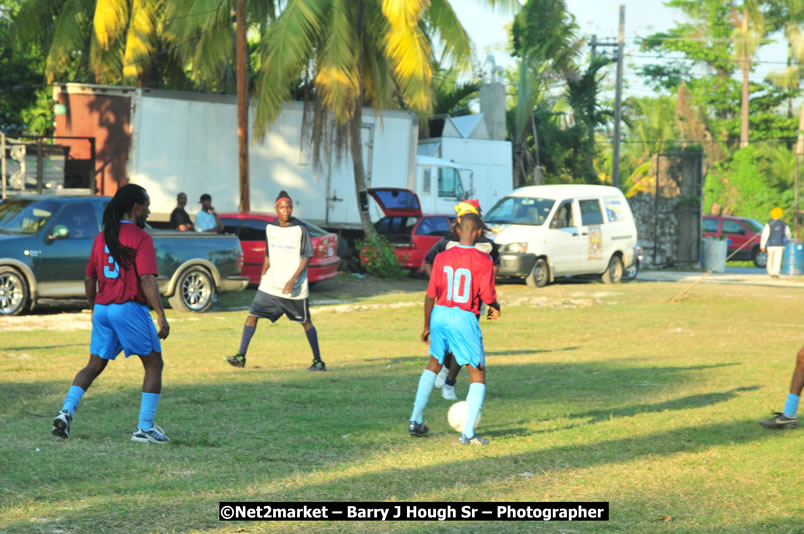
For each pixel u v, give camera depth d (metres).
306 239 25.25
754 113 164.38
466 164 84.12
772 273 73.81
